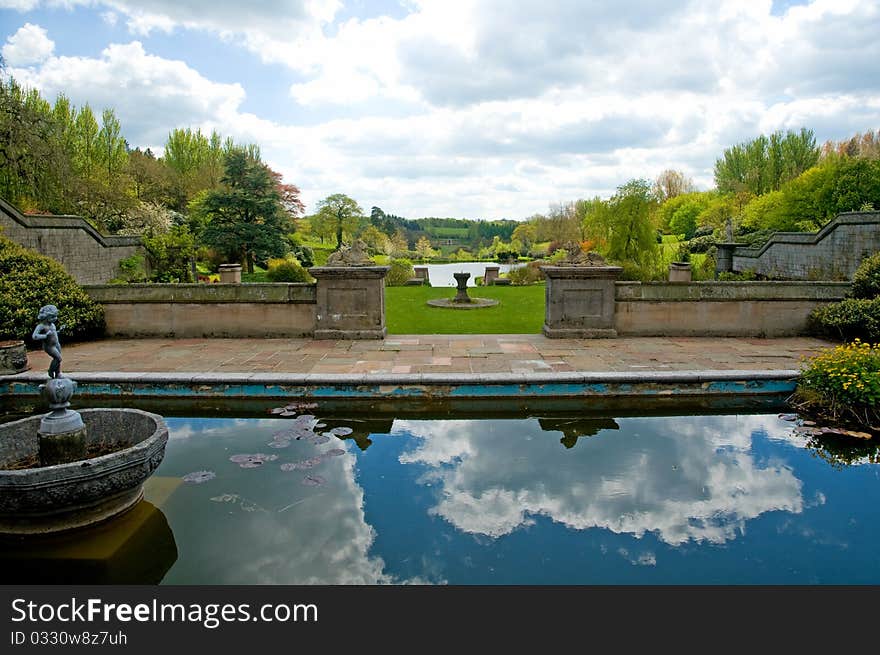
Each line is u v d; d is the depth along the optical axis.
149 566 3.01
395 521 3.47
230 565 3.02
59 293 8.09
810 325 8.48
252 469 4.24
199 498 3.76
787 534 3.31
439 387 5.94
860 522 3.46
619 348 7.61
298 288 8.40
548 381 5.94
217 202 27.16
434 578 2.90
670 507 3.65
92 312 8.31
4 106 18.59
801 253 18.44
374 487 3.95
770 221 26.86
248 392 6.02
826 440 4.84
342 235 46.03
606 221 22.25
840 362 5.31
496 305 12.80
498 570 2.96
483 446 4.75
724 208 37.06
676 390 6.02
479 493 3.86
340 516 3.53
